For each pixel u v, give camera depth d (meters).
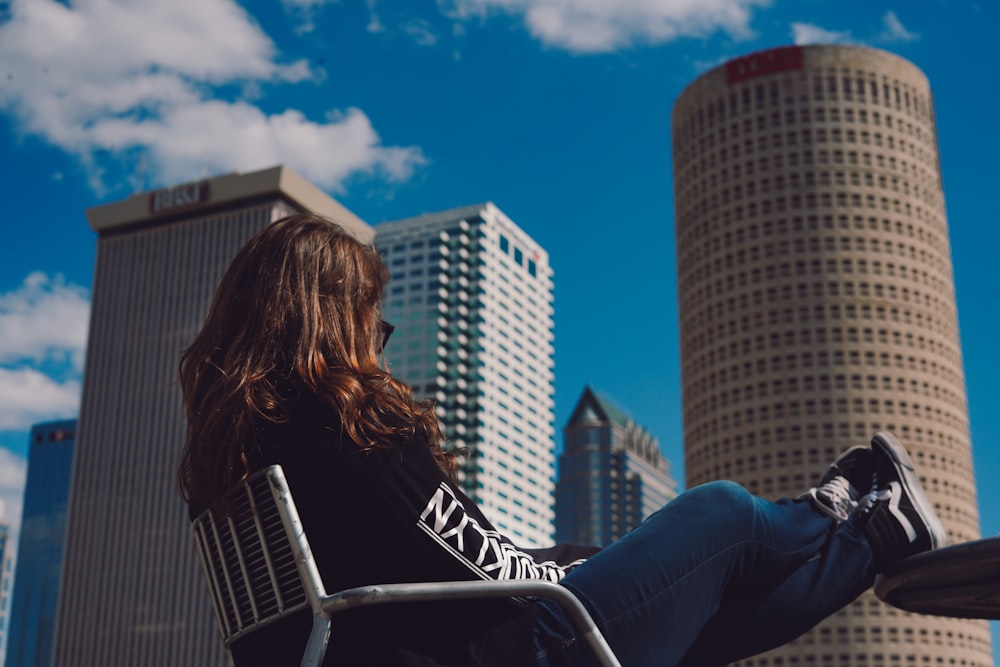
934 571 2.99
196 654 135.75
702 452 163.25
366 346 2.78
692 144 175.00
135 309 162.88
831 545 2.97
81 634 143.75
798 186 162.62
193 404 2.76
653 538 2.63
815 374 154.88
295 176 161.62
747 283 162.38
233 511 2.55
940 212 168.62
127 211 167.12
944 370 158.88
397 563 2.47
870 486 3.29
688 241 173.62
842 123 164.38
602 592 2.52
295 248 2.79
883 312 157.38
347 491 2.45
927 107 171.75
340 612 2.44
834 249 159.50
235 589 2.59
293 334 2.65
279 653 2.45
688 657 2.78
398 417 2.54
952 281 168.25
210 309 2.87
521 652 2.46
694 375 167.75
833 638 142.38
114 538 148.25
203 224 163.25
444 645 2.45
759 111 167.38
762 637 2.84
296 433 2.52
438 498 2.49
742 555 2.73
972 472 160.88
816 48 167.12
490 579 2.52
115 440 155.00
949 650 143.88
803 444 152.62
